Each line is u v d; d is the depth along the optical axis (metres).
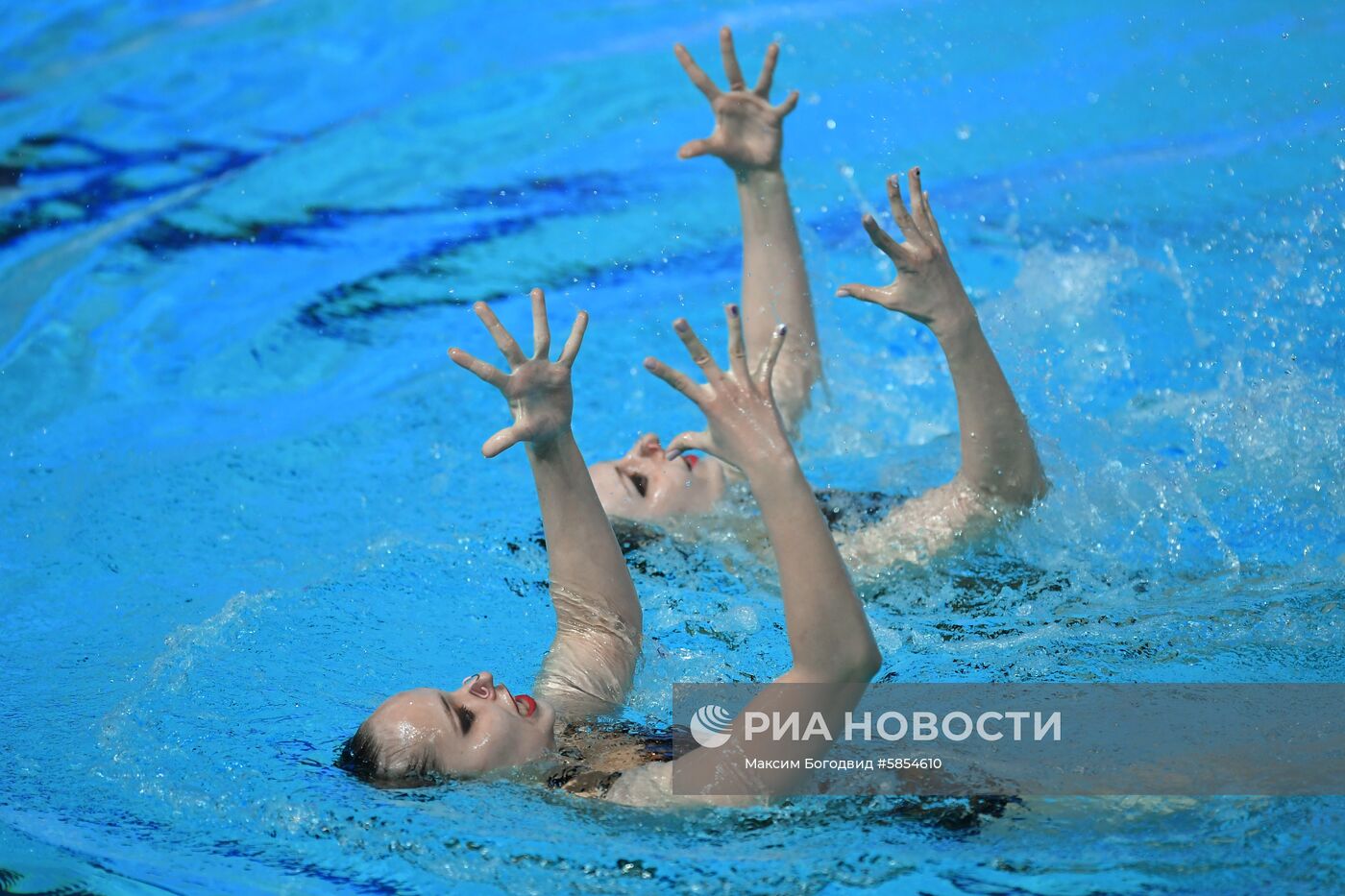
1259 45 26.81
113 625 12.33
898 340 18.11
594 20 30.73
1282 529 12.56
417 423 17.05
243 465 15.91
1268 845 8.13
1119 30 28.22
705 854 8.38
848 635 8.45
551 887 8.15
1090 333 17.17
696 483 14.02
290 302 20.02
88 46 29.67
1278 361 15.58
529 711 9.56
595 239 21.91
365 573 13.16
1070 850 8.28
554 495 10.20
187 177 24.03
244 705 10.57
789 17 30.02
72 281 20.31
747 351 14.35
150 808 9.16
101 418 17.02
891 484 14.52
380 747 9.20
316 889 8.27
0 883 8.27
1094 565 12.16
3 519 14.50
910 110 25.31
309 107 26.89
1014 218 20.92
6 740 10.11
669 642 11.55
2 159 24.34
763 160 13.79
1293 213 20.25
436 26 30.52
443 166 24.61
